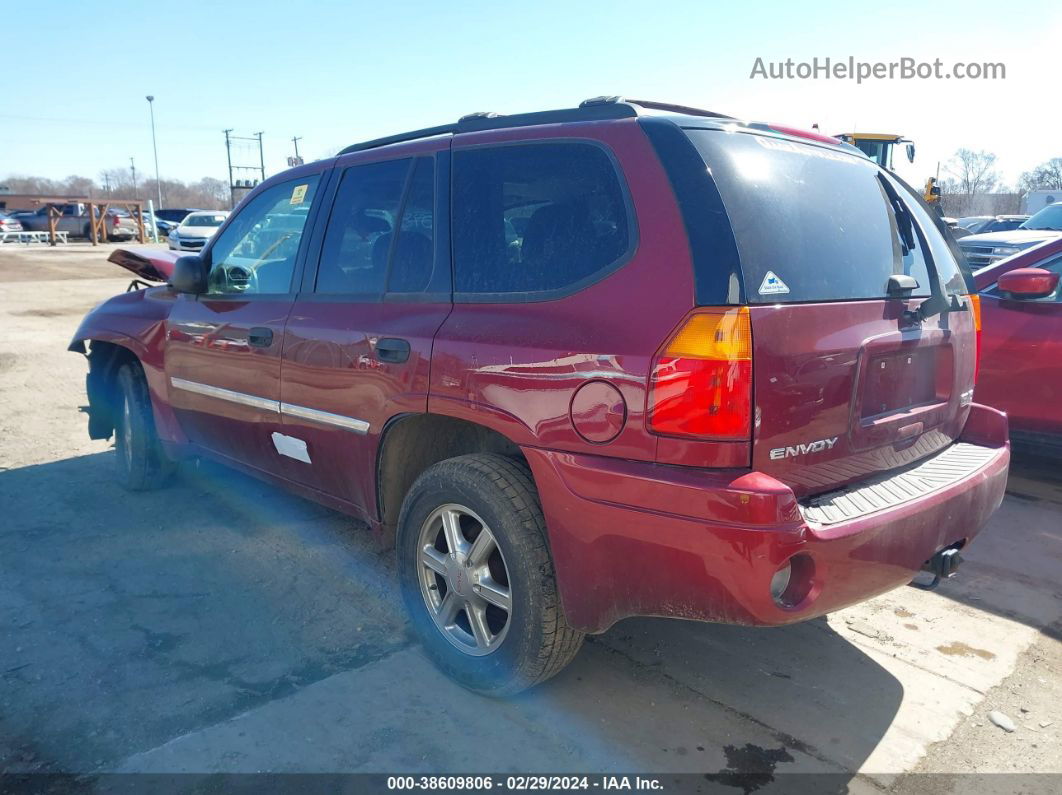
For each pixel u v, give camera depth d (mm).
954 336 3139
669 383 2330
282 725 2799
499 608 3027
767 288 2379
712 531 2266
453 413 2875
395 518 3410
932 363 3057
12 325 12320
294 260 3797
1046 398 5062
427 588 3146
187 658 3223
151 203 39188
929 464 3027
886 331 2725
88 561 4113
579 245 2680
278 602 3701
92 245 36125
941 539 2760
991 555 4254
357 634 3428
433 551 3127
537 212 2826
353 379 3285
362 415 3266
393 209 3357
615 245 2580
